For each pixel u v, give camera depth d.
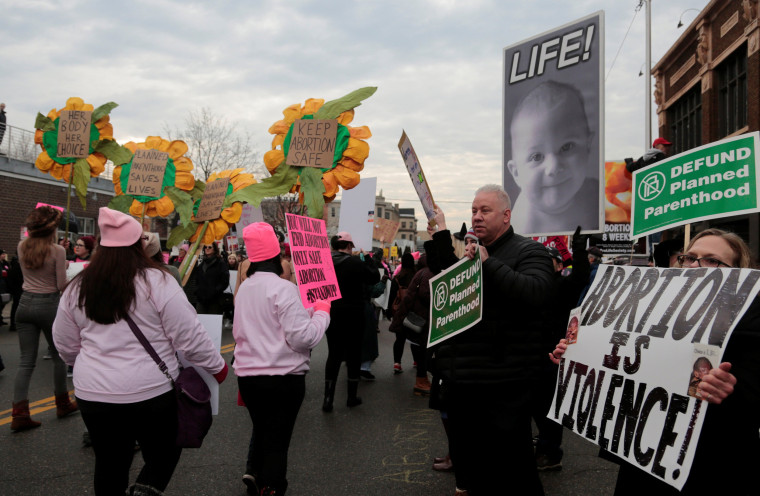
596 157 5.09
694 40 17.45
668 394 1.84
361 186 8.39
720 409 1.79
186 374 2.59
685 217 2.93
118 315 2.32
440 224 2.93
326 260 3.53
